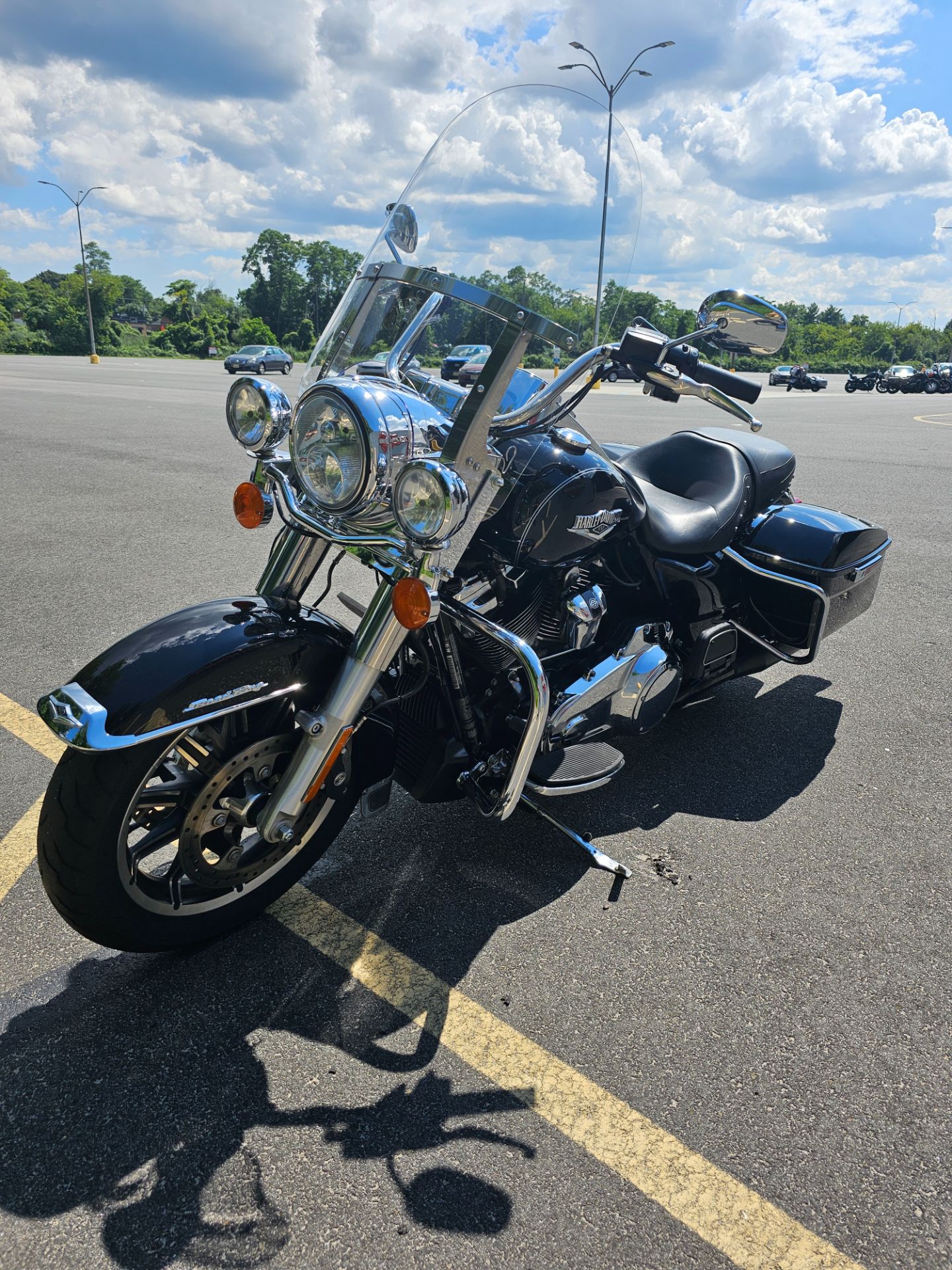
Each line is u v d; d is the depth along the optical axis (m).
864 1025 2.25
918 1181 1.85
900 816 3.20
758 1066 2.11
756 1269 1.67
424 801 2.71
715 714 3.99
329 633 2.32
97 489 8.15
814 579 3.58
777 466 3.79
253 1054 2.09
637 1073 2.08
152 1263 1.63
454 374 2.29
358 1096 1.99
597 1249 1.69
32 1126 1.89
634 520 2.92
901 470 10.37
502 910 2.63
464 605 2.39
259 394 2.34
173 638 2.13
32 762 3.30
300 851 2.57
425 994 2.29
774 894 2.75
